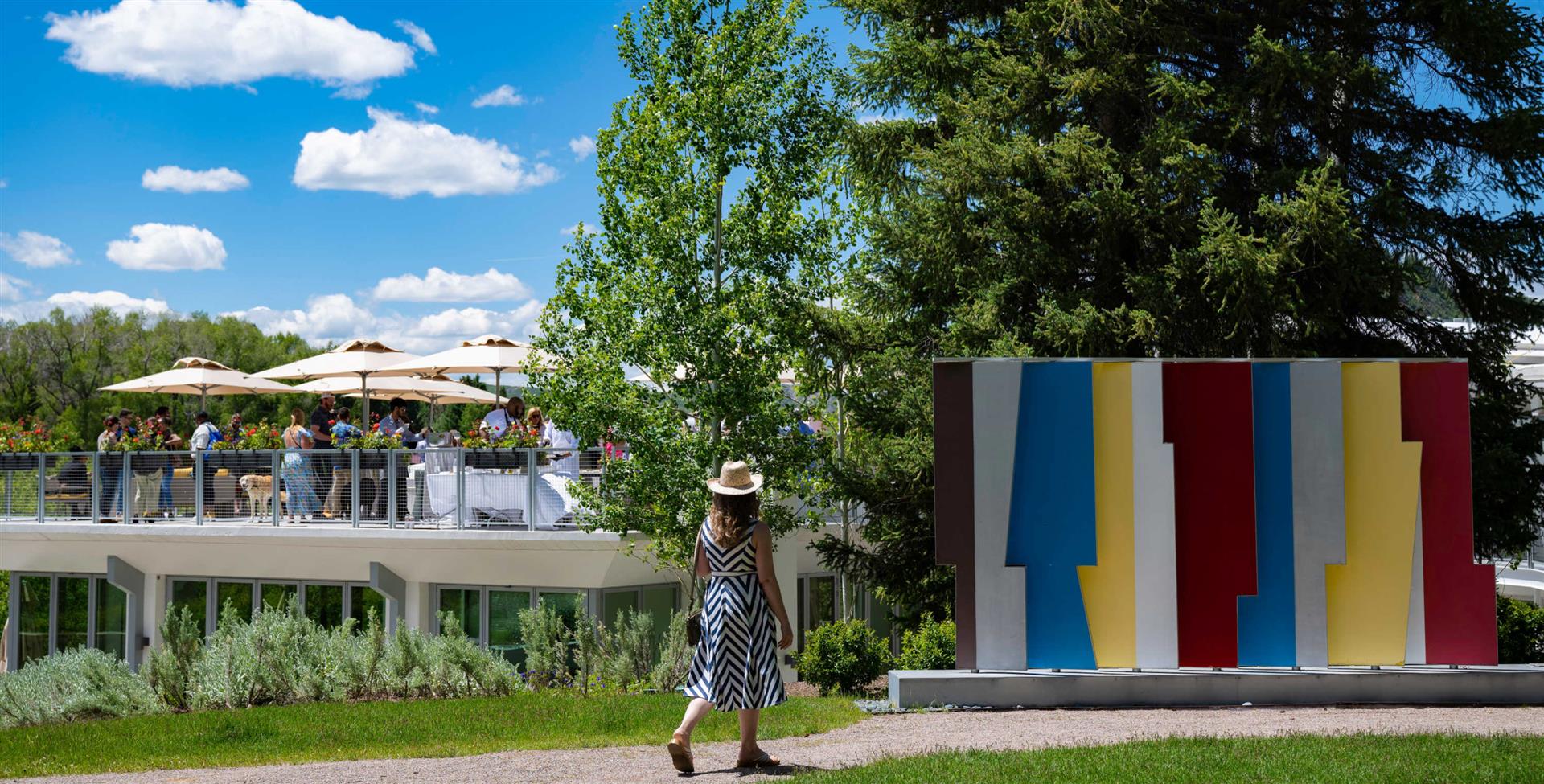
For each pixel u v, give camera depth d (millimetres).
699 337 17922
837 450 20453
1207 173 16062
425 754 9805
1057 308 16547
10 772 9672
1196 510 11234
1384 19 17391
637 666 15297
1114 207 16188
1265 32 17344
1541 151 16609
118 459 22797
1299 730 9258
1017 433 11250
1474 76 17188
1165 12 17203
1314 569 11219
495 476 19750
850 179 19641
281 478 21375
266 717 12148
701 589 19672
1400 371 11383
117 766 9734
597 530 18938
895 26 19375
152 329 75562
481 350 24438
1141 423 11211
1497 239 16953
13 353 70188
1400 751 7969
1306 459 11266
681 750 7910
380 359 25250
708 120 18000
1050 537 11250
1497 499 16953
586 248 18219
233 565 22594
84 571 24406
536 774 8562
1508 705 11031
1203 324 16484
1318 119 16766
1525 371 22812
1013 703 11133
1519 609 17562
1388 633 11227
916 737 9555
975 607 11227
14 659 25359
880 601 19219
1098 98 17812
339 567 21688
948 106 17828
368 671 14555
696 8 18375
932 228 17797
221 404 72250
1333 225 15219
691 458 18453
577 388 18141
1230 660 11148
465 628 21172
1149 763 7715
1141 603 11188
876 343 18906
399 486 20406
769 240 18250
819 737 9852
